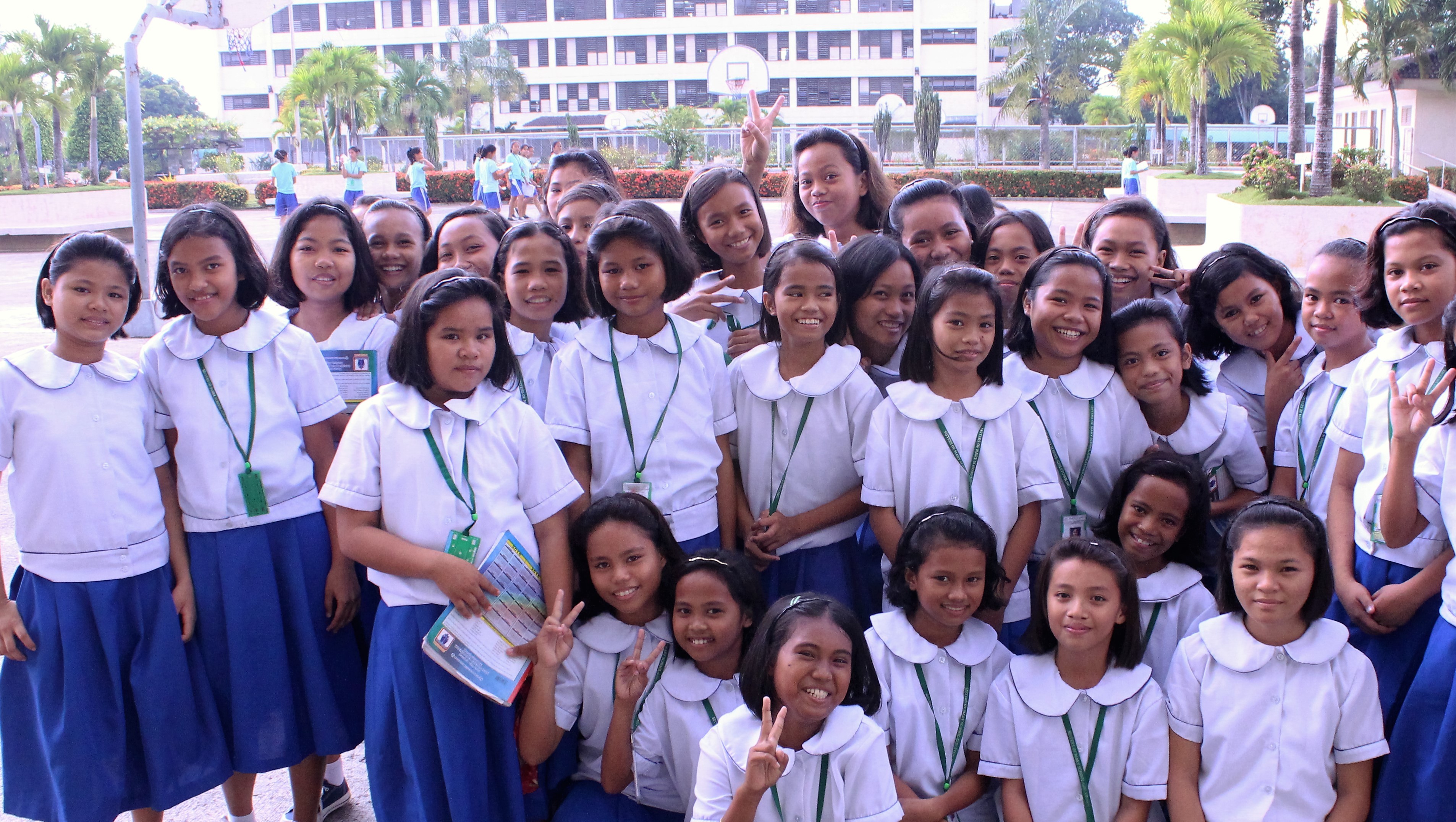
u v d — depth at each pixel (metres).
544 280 2.95
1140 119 34.19
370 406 2.52
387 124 40.19
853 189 3.74
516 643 2.45
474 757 2.43
